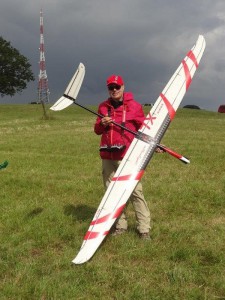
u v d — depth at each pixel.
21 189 8.54
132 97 5.61
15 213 6.67
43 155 13.84
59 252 5.14
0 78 76.06
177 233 5.57
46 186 8.80
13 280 4.32
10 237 5.59
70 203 7.43
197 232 5.72
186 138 19.00
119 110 5.52
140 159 5.15
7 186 8.82
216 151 13.89
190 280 4.24
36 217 6.42
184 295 3.97
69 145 16.92
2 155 13.98
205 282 4.22
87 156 13.54
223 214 6.73
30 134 23.31
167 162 11.73
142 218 5.49
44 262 4.79
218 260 4.75
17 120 37.38
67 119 38.41
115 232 5.66
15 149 16.16
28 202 7.43
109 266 4.57
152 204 7.22
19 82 79.06
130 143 5.54
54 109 5.39
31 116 45.78
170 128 25.86
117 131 5.50
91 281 4.27
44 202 7.40
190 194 7.71
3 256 4.96
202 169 10.49
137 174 5.04
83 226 5.95
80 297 3.92
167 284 4.18
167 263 4.66
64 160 12.72
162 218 6.48
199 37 6.41
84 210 6.96
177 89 5.76
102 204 4.88
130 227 5.95
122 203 4.80
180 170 10.43
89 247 4.41
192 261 4.69
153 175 9.84
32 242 5.44
